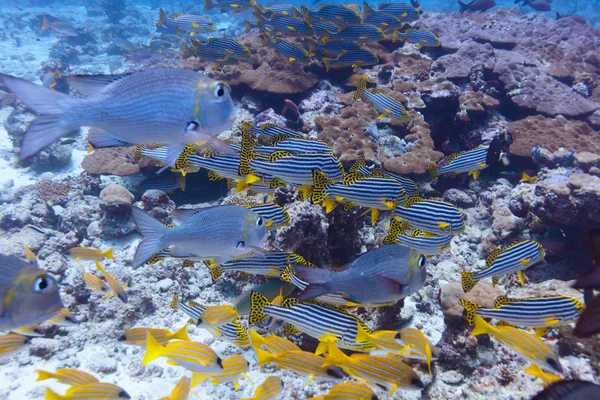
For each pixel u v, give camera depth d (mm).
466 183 2869
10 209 2537
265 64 3312
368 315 1654
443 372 1505
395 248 1091
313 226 1633
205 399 1468
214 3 3277
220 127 838
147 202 2500
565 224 2002
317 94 3127
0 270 772
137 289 1880
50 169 3533
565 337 1438
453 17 5105
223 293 1984
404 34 3180
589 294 1201
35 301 792
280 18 2980
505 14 5844
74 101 736
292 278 1319
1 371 1594
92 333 1763
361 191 1387
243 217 1092
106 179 3020
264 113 2938
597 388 615
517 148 2781
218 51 2855
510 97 3383
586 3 15547
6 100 4914
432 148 2656
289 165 1394
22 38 9195
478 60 3514
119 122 781
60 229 2604
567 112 3195
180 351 1101
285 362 1115
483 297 1601
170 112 802
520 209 2291
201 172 2766
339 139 2535
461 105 3098
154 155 1938
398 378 1063
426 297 1911
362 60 2865
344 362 1068
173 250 1047
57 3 15477
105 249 2389
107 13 10867
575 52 4379
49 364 1641
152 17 12602
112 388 1028
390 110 2266
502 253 1442
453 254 2271
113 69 6781
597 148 2723
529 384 1357
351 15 3004
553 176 2086
